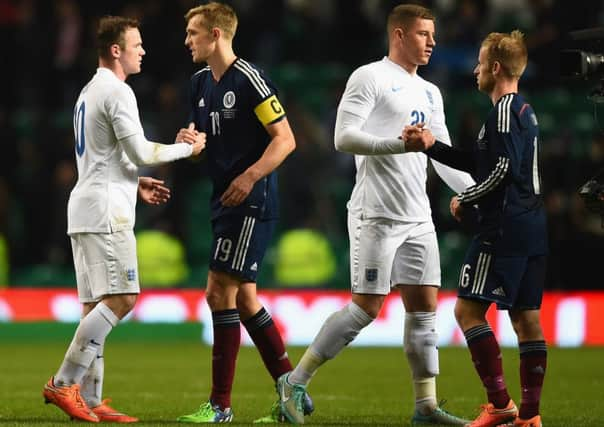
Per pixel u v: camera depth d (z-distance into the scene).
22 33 73.56
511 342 58.72
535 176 27.70
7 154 70.06
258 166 29.02
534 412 27.56
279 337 30.94
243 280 29.92
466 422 29.70
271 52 74.75
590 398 37.16
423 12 29.89
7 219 67.81
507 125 27.03
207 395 38.22
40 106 73.50
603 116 64.62
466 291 27.75
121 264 29.19
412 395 38.47
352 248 29.98
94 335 29.02
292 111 67.56
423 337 30.12
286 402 29.59
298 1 75.69
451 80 72.56
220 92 29.91
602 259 60.66
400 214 29.61
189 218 69.19
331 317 29.67
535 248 27.56
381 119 29.75
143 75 70.69
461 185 30.36
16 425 27.36
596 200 28.05
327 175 67.56
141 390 39.81
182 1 71.69
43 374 44.91
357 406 35.03
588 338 60.06
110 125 29.12
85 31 74.06
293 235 65.69
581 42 30.89
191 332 62.59
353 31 74.81
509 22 73.62
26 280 66.44
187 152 29.48
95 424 27.89
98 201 29.08
